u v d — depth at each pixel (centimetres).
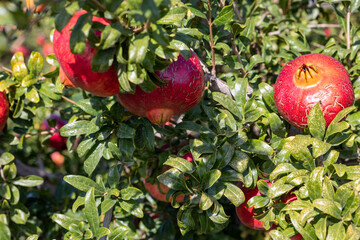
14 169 199
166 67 129
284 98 143
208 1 171
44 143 243
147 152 207
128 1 102
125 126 168
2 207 199
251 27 211
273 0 316
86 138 175
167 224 246
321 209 127
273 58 236
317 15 321
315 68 138
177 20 129
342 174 132
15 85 189
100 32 119
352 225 127
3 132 206
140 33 115
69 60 121
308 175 141
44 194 271
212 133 166
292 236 160
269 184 168
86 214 155
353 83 180
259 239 290
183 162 157
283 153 162
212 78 177
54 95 195
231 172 161
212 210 161
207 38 187
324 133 138
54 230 249
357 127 172
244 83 179
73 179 166
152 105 133
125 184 178
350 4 209
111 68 125
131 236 216
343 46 224
